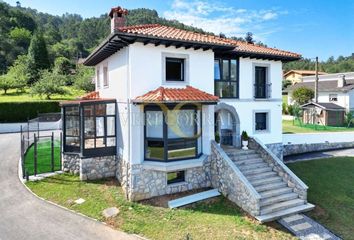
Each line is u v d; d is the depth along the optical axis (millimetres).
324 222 11859
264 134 18281
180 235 10016
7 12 97625
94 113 14781
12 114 32812
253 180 13875
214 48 14273
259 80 18562
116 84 14883
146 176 12836
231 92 17047
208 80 14648
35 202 12430
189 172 13805
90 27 124938
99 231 10141
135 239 9695
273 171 15039
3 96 44906
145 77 12828
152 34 12367
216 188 14031
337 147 26000
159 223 10789
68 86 51719
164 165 12680
